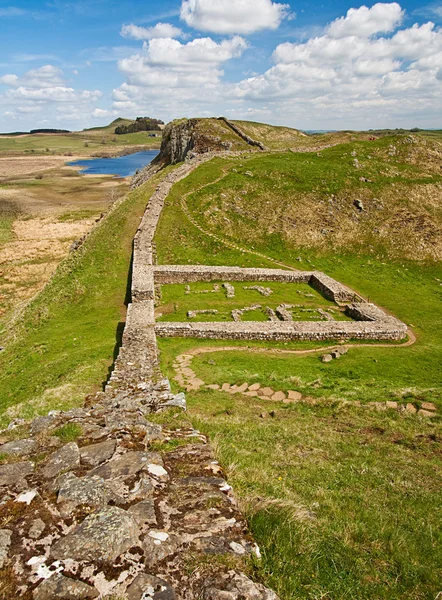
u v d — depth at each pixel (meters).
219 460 8.12
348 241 47.66
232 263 41.34
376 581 5.79
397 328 27.53
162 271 36.03
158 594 4.39
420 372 22.31
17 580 4.54
